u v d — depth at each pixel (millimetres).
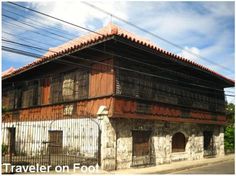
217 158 21219
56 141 16359
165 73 17562
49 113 17422
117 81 14250
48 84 18078
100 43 13586
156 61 16438
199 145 20359
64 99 16594
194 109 19703
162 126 17000
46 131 17219
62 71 17078
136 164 15023
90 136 14273
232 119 28641
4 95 22609
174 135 18344
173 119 17547
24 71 18359
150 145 15992
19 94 20797
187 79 19484
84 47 14086
